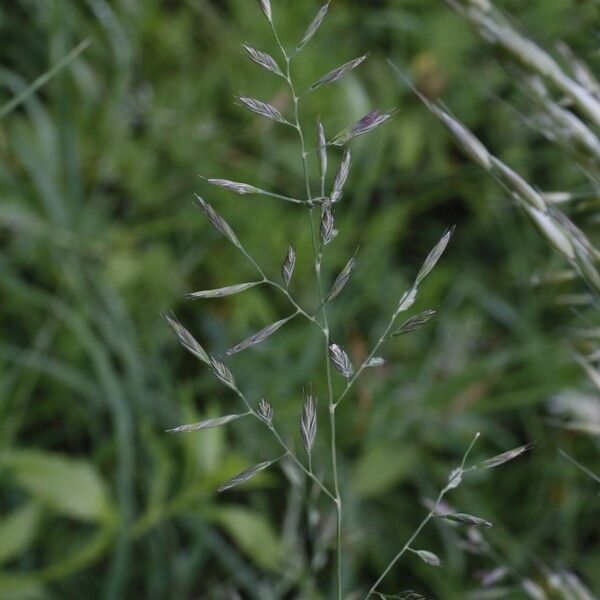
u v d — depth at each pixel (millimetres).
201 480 621
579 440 754
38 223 821
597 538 743
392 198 956
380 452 710
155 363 790
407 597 351
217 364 339
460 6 349
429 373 814
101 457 729
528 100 355
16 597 585
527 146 954
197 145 925
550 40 840
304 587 597
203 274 867
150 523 623
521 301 867
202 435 628
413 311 855
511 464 773
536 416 778
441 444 775
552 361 749
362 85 999
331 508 682
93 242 840
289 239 880
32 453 597
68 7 953
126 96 956
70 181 865
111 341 765
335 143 336
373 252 879
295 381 784
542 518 738
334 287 342
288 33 985
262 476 649
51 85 947
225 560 672
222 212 887
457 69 991
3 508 703
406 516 740
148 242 883
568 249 345
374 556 712
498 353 802
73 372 751
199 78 981
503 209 888
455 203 969
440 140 976
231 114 968
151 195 908
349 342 814
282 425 744
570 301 397
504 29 348
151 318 834
